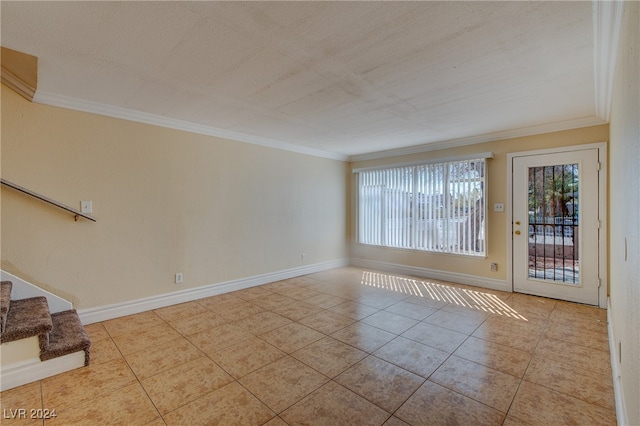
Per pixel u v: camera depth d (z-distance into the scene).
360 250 6.07
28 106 2.80
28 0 1.56
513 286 4.23
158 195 3.61
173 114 3.49
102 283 3.23
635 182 1.30
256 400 1.94
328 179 5.80
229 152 4.28
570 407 1.85
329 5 1.63
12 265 2.74
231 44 2.02
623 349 1.73
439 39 1.96
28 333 2.11
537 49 2.07
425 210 5.08
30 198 2.82
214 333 2.93
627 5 1.38
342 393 2.01
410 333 2.92
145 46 2.04
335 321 3.22
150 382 2.14
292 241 5.16
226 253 4.27
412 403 1.90
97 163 3.18
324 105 3.18
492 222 4.38
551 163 3.89
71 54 2.15
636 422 1.21
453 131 4.20
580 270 3.71
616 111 2.33
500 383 2.11
